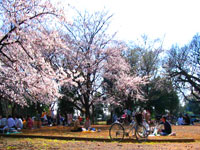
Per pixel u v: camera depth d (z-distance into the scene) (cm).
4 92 1307
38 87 1187
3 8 1025
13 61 1082
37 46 1125
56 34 1133
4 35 1152
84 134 1381
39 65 1128
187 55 3594
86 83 2302
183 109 7712
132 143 994
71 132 1541
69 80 1216
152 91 3812
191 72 3594
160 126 1500
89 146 842
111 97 2488
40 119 2325
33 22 1092
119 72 2497
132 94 2698
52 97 1328
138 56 3778
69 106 2908
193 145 913
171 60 3628
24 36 1038
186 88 3659
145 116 1556
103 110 4200
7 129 1512
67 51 2091
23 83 1167
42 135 1249
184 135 1355
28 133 1472
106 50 2375
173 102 4594
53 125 2505
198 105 6706
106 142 1009
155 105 4162
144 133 1057
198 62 3500
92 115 2830
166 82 3625
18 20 1055
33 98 1345
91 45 2311
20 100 1379
